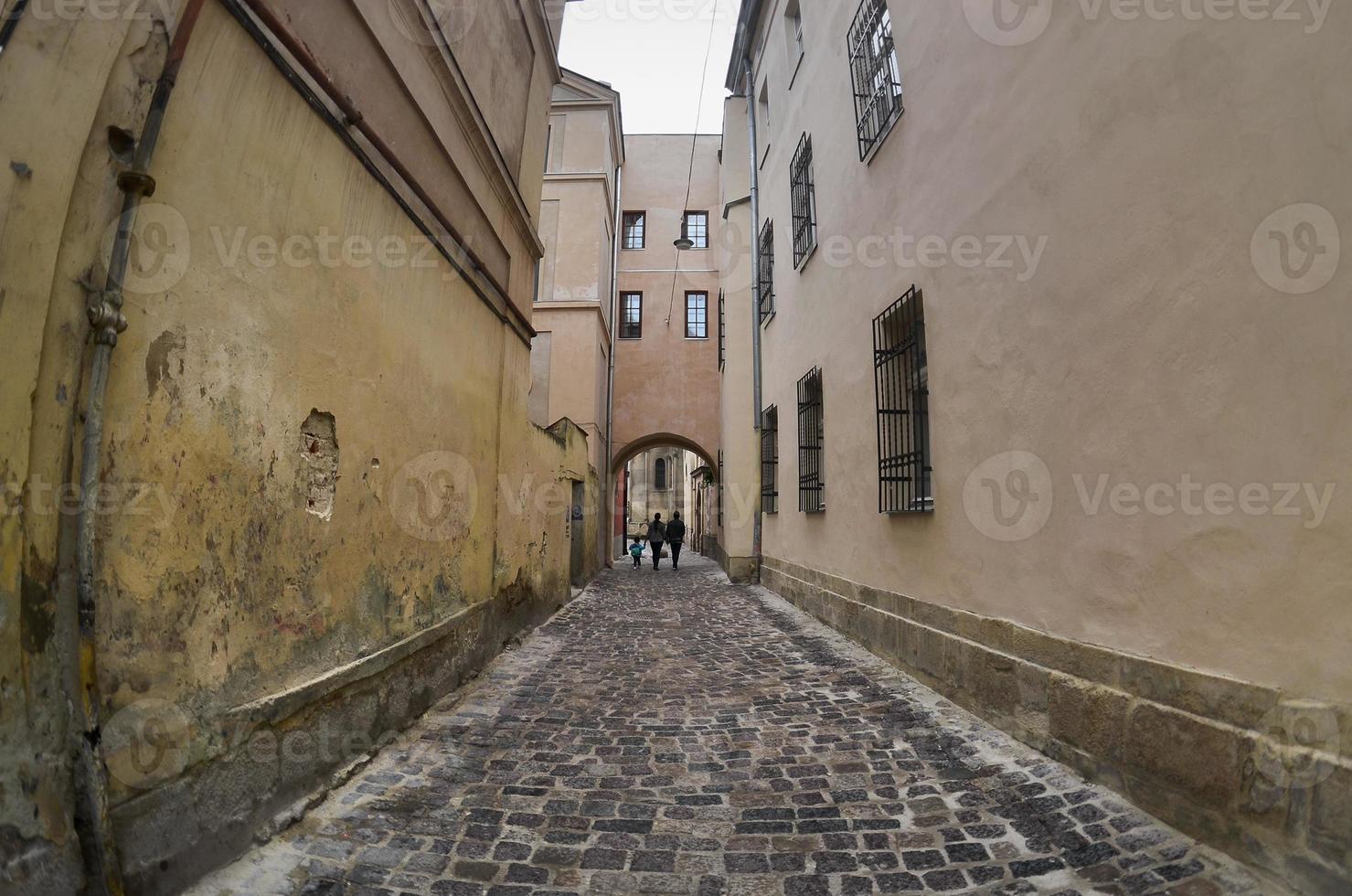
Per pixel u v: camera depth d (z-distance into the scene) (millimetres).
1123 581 3297
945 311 5262
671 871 2805
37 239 2008
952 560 5078
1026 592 4109
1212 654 2775
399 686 4434
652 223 21562
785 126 11500
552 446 10297
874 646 6621
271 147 3131
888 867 2805
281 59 3143
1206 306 2814
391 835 3078
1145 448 3160
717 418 20609
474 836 3094
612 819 3275
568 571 11820
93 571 2160
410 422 4766
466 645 5824
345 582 3828
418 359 4910
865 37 7309
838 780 3709
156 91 2395
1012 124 4328
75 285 2145
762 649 7445
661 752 4176
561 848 2990
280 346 3219
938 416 5348
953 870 2756
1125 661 3248
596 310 16969
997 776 3635
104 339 2195
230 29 2826
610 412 19953
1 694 1896
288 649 3254
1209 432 2799
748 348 15289
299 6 3383
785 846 3006
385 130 4344
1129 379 3266
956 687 4875
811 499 9359
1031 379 4086
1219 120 2756
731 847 3006
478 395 6332
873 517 6773
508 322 7328
